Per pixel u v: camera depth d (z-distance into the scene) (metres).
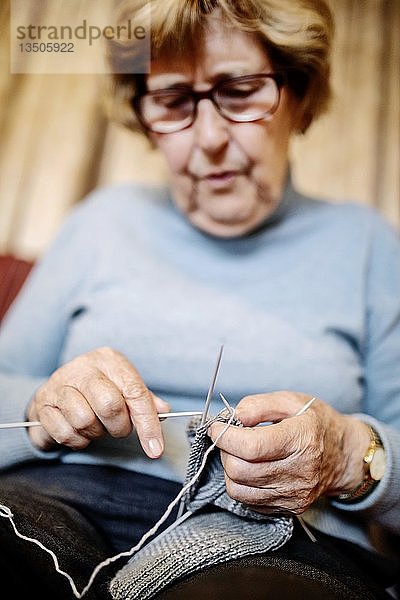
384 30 1.51
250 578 0.52
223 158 0.83
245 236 0.93
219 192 0.86
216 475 0.64
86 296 0.93
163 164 1.43
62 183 1.43
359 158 1.41
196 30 0.79
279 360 0.82
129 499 0.70
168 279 0.91
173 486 0.72
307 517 0.71
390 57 1.49
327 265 0.91
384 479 0.68
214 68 0.80
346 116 1.44
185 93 0.83
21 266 1.12
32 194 1.42
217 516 0.65
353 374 0.84
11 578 0.49
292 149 1.42
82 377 0.67
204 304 0.87
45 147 1.46
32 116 1.47
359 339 0.87
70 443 0.67
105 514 0.68
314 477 0.60
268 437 0.57
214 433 0.59
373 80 1.47
